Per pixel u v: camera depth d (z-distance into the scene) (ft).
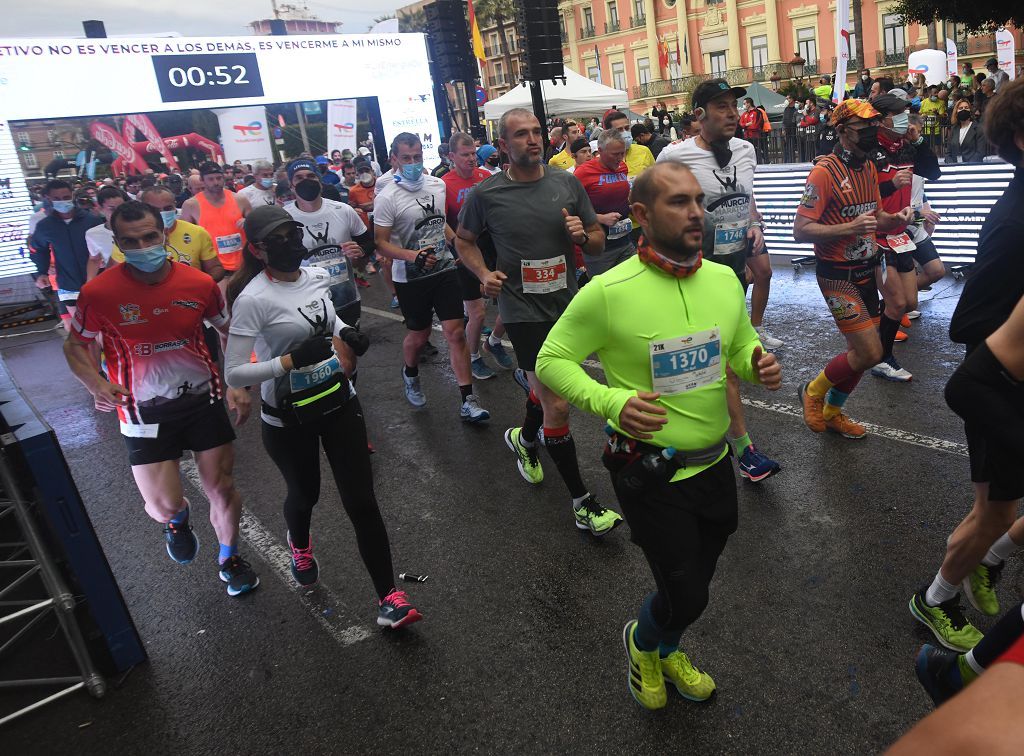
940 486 12.60
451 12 49.14
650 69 168.35
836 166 13.74
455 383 21.44
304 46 63.46
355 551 13.07
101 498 16.57
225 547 12.00
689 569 7.39
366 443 10.51
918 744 1.98
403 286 18.15
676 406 7.45
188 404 11.07
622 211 19.20
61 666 10.72
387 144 69.15
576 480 12.36
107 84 55.83
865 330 13.74
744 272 15.84
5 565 11.44
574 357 7.66
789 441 15.06
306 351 9.66
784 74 143.95
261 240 9.75
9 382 12.27
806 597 10.27
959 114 41.22
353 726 8.96
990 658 6.30
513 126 12.35
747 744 7.98
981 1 34.19
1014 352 6.18
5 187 53.47
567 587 11.19
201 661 10.54
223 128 75.20
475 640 10.25
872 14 130.93
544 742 8.36
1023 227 7.27
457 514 13.88
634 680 8.56
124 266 10.37
